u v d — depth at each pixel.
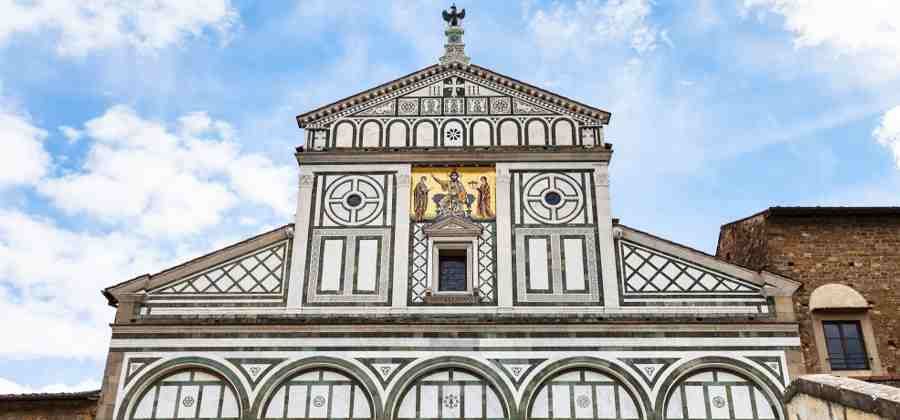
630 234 23.44
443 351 21.84
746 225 26.08
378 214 24.06
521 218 23.88
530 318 22.22
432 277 23.06
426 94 26.12
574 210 23.94
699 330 21.95
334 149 25.05
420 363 21.70
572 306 22.45
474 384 21.50
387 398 21.31
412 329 22.12
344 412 21.23
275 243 23.62
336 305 22.62
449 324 22.12
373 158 24.88
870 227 24.50
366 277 23.08
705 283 22.64
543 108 25.75
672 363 21.59
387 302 22.67
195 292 22.77
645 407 21.11
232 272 23.08
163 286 22.86
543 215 23.91
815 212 24.30
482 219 23.94
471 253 23.36
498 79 26.20
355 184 24.53
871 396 11.18
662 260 23.03
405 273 23.11
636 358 21.67
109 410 21.23
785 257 24.09
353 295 22.80
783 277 22.41
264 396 21.39
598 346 21.83
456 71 26.47
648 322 22.03
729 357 21.61
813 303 23.50
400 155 24.91
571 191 24.23
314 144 25.31
